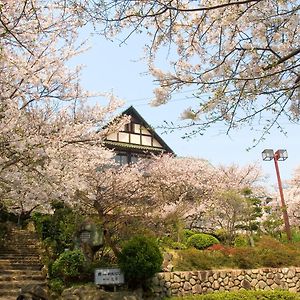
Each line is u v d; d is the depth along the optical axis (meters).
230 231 16.38
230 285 11.24
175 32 4.80
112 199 13.84
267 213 19.78
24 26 6.36
